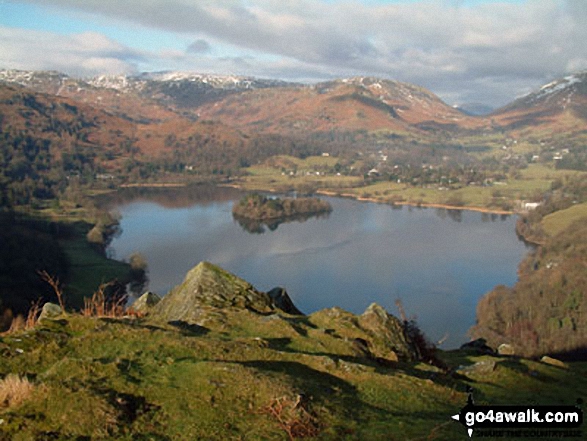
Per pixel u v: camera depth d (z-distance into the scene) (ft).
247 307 44.39
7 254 247.70
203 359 28.32
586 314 207.82
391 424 23.80
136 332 30.55
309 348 35.47
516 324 215.51
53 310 39.73
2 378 24.07
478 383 38.06
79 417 20.67
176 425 21.44
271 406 23.09
